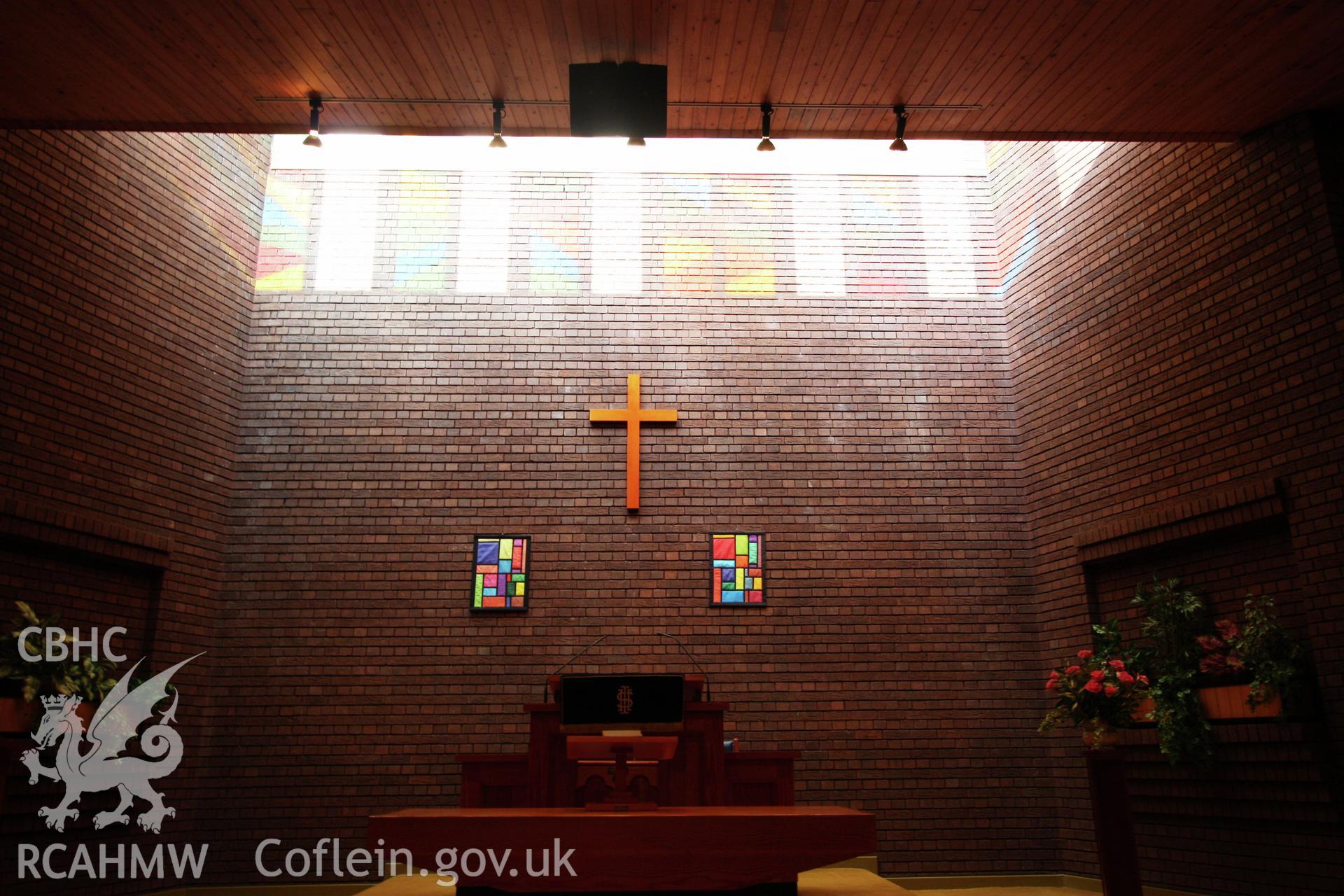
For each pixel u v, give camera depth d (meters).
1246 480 6.20
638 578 8.00
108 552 6.71
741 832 3.90
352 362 8.39
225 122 6.20
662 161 8.97
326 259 8.62
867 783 7.63
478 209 8.78
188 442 7.61
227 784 7.44
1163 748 6.19
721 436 8.34
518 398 8.36
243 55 5.50
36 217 6.42
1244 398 6.28
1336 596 5.57
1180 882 6.40
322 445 8.20
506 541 8.04
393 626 7.82
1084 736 5.43
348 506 8.07
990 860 7.50
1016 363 8.54
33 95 5.82
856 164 9.08
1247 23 5.25
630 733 4.40
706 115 6.19
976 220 9.02
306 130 6.34
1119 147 7.50
